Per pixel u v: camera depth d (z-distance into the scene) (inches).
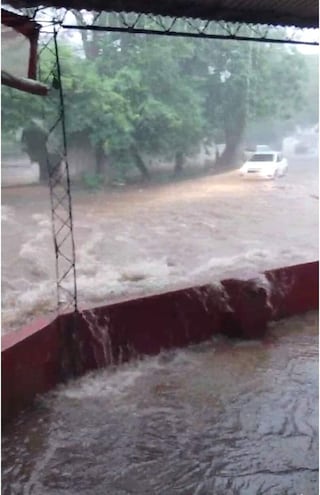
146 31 261.3
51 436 161.9
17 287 287.3
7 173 569.6
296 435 163.6
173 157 771.4
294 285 265.4
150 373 204.4
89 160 682.2
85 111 641.6
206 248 413.4
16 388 170.4
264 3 262.8
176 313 223.6
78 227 471.2
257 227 494.0
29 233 434.6
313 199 644.1
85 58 687.7
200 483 143.0
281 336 241.3
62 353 192.4
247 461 151.3
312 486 140.6
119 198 644.7
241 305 235.0
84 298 259.9
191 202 622.5
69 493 138.9
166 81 715.4
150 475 145.9
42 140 568.1
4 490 139.3
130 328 210.7
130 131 684.7
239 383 196.4
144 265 350.6
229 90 791.1
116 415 175.2
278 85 824.3
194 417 174.1
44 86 191.9
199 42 745.6
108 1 240.8
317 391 189.5
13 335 177.9
